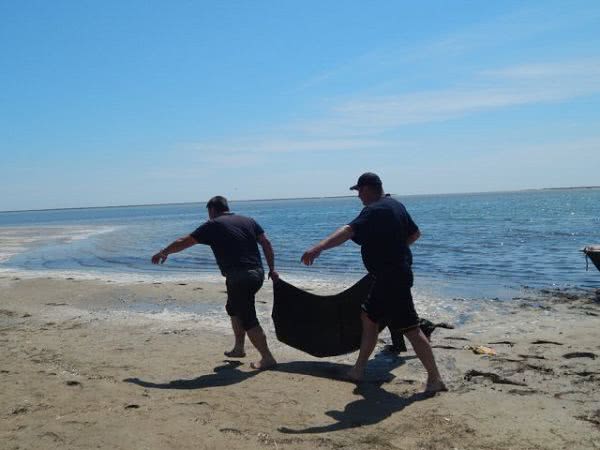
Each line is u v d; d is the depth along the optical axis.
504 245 22.44
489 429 4.17
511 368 5.91
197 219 73.19
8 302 11.27
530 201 120.38
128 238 35.19
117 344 7.29
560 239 24.59
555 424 4.26
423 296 11.32
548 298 10.80
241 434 4.08
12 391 5.09
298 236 32.34
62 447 3.81
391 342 7.25
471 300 10.70
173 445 3.86
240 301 5.97
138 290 12.25
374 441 3.98
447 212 67.06
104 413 4.48
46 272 17.27
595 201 106.38
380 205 5.06
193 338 7.66
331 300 6.28
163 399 4.89
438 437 4.03
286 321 6.41
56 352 6.81
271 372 5.86
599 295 10.89
